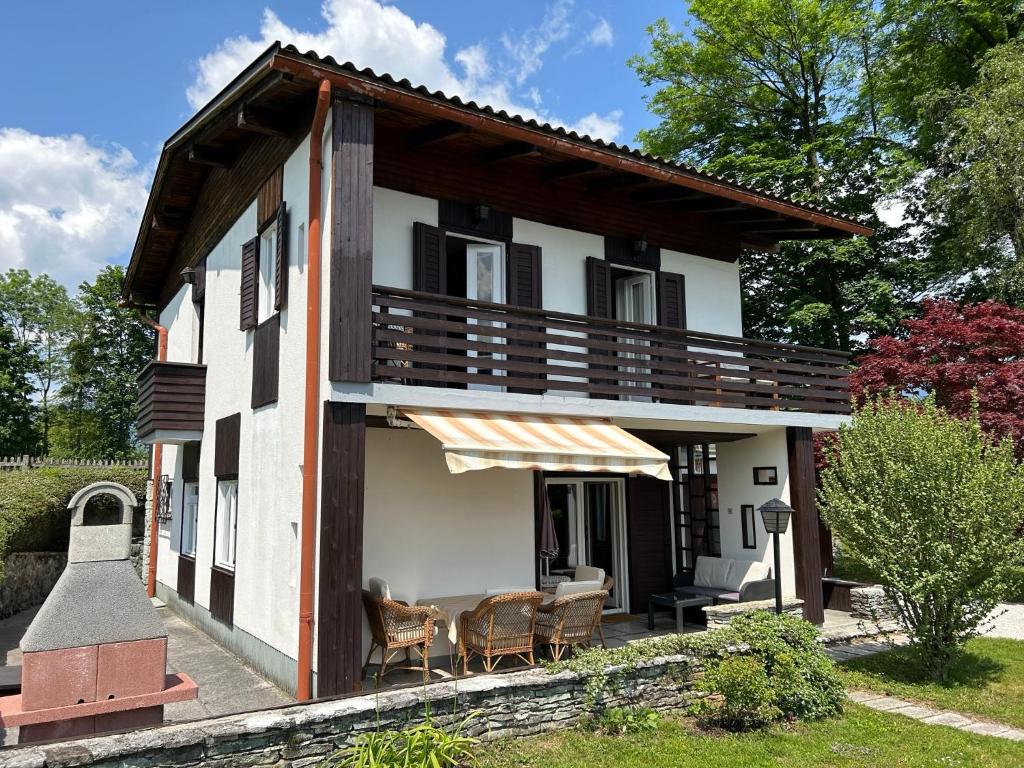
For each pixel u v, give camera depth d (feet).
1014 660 38.96
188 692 23.61
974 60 89.04
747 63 105.40
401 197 39.01
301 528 30.81
